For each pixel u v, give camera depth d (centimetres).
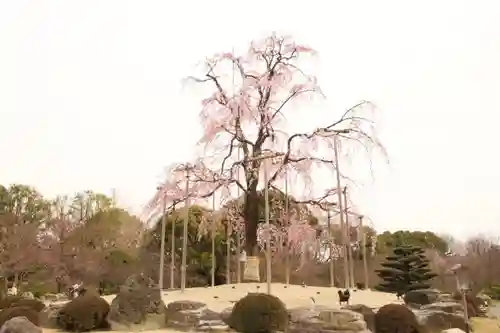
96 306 1698
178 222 4062
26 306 1936
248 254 2739
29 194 5400
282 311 1596
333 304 1923
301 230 2966
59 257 4341
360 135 2739
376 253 4719
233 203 3189
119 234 4706
